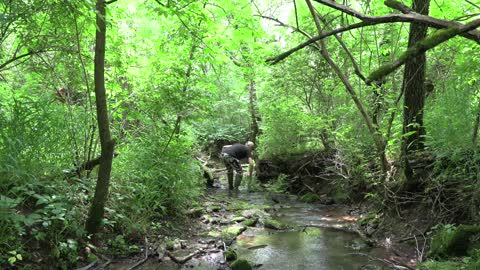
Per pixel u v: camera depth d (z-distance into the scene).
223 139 13.91
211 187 9.25
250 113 13.77
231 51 7.27
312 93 9.47
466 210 4.18
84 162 4.66
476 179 4.13
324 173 8.26
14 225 3.15
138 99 5.63
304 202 7.52
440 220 4.38
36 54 4.19
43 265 3.32
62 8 3.48
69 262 3.58
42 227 3.61
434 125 4.45
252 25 6.31
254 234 5.21
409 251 4.28
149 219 5.07
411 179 4.97
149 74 5.66
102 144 3.94
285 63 9.09
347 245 4.69
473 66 4.22
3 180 3.49
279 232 5.32
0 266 3.01
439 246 3.81
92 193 4.44
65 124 4.36
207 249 4.46
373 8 6.01
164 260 4.08
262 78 9.86
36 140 3.79
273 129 9.84
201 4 5.92
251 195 8.27
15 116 3.73
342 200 7.18
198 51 6.07
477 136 4.26
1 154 3.49
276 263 4.07
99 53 3.78
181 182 5.66
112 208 4.56
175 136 5.90
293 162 9.08
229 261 4.09
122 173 5.02
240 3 6.34
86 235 3.99
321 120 7.69
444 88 5.51
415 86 4.97
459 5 5.76
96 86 3.83
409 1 5.46
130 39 6.30
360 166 6.44
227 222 5.68
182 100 5.50
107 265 3.78
